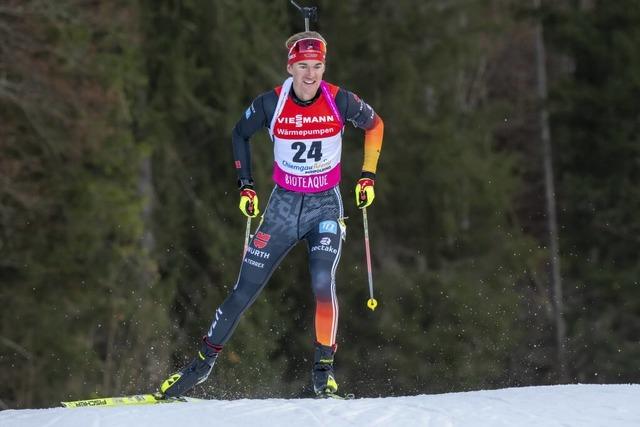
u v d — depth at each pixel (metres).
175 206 47.38
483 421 11.69
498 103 64.19
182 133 48.28
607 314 57.88
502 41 73.12
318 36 14.15
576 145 61.62
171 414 12.12
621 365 56.78
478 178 57.50
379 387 51.41
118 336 43.00
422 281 53.41
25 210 41.38
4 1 40.97
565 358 57.91
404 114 55.88
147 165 46.72
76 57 42.28
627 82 58.00
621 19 60.00
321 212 14.78
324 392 14.50
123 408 12.52
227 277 47.59
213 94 48.00
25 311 41.09
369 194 14.95
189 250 48.03
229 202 48.78
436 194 56.25
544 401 12.72
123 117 43.69
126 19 44.28
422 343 52.09
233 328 14.95
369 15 56.31
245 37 48.91
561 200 64.50
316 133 14.48
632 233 58.00
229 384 44.91
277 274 49.88
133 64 44.09
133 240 43.72
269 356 47.38
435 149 55.91
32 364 41.03
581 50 62.00
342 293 52.34
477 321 53.69
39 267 41.31
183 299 47.31
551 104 62.12
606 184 58.81
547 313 60.72
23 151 41.81
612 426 11.59
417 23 57.09
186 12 46.88
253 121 14.66
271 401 12.70
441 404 12.50
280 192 14.83
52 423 12.05
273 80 49.16
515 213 68.56
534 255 59.12
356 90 55.78
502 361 54.62
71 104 42.50
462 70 61.44
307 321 50.41
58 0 41.62
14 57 41.28
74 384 41.34
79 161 42.56
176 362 45.94
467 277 55.50
